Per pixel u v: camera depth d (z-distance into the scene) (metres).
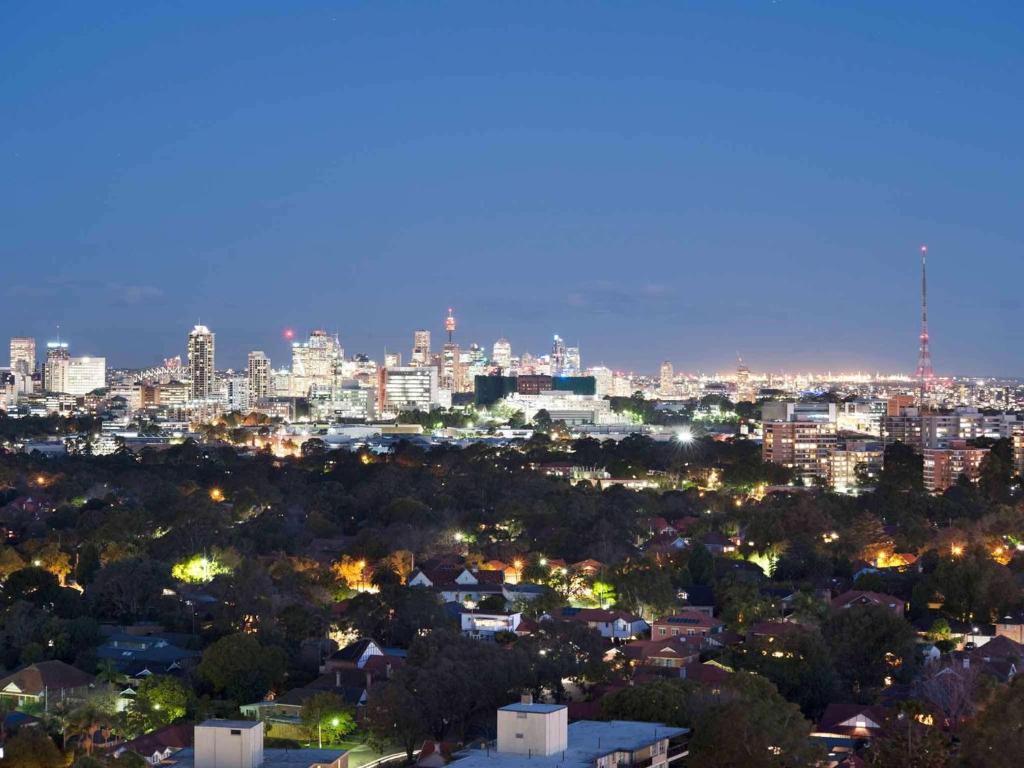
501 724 186.62
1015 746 187.62
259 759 189.88
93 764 196.00
